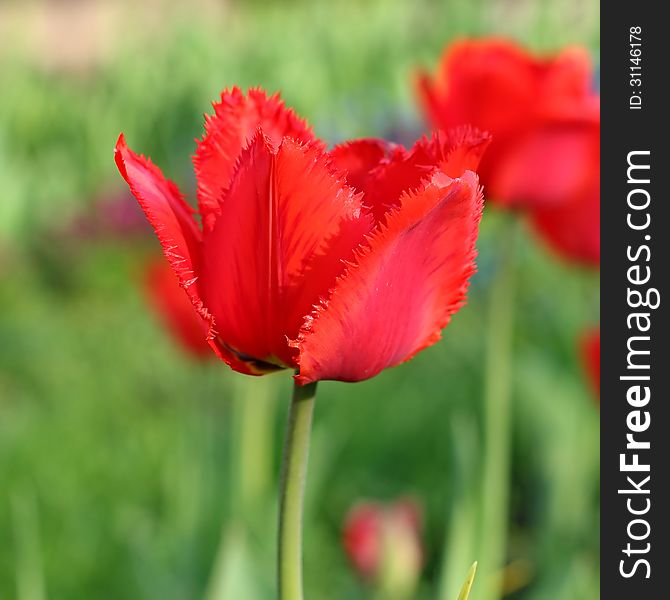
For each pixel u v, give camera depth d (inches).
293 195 16.1
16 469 59.9
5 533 52.0
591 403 46.3
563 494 43.1
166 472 53.2
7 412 70.8
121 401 69.9
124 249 98.7
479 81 28.2
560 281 62.7
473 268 16.3
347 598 42.7
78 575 50.5
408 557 36.6
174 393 69.7
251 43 149.3
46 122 135.4
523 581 41.0
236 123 16.8
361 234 16.1
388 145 17.0
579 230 31.8
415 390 61.9
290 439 16.3
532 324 62.1
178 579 37.6
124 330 82.7
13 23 160.6
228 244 16.3
